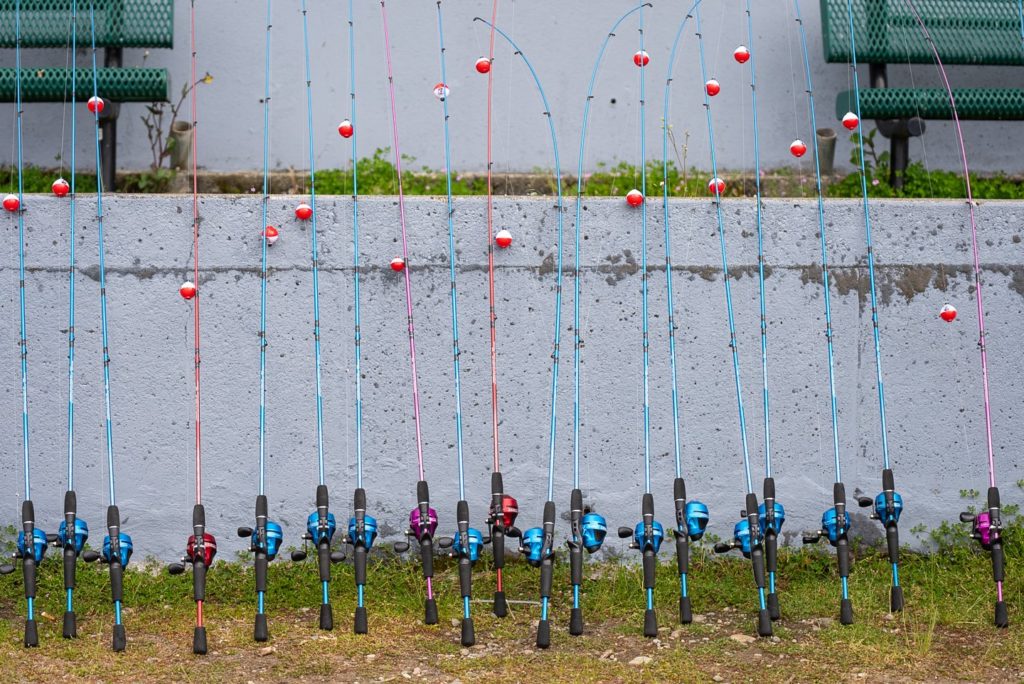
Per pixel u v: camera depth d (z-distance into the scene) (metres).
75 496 4.03
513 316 4.63
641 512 4.59
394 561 4.62
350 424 4.61
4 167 5.28
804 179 5.46
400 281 4.61
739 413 4.68
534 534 4.15
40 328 4.52
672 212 4.65
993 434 4.75
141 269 4.54
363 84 5.44
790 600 4.36
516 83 5.50
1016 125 5.61
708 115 4.79
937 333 4.73
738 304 4.68
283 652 3.91
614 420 4.66
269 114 5.40
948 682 3.67
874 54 5.20
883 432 4.43
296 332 4.59
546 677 3.73
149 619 4.21
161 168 5.18
